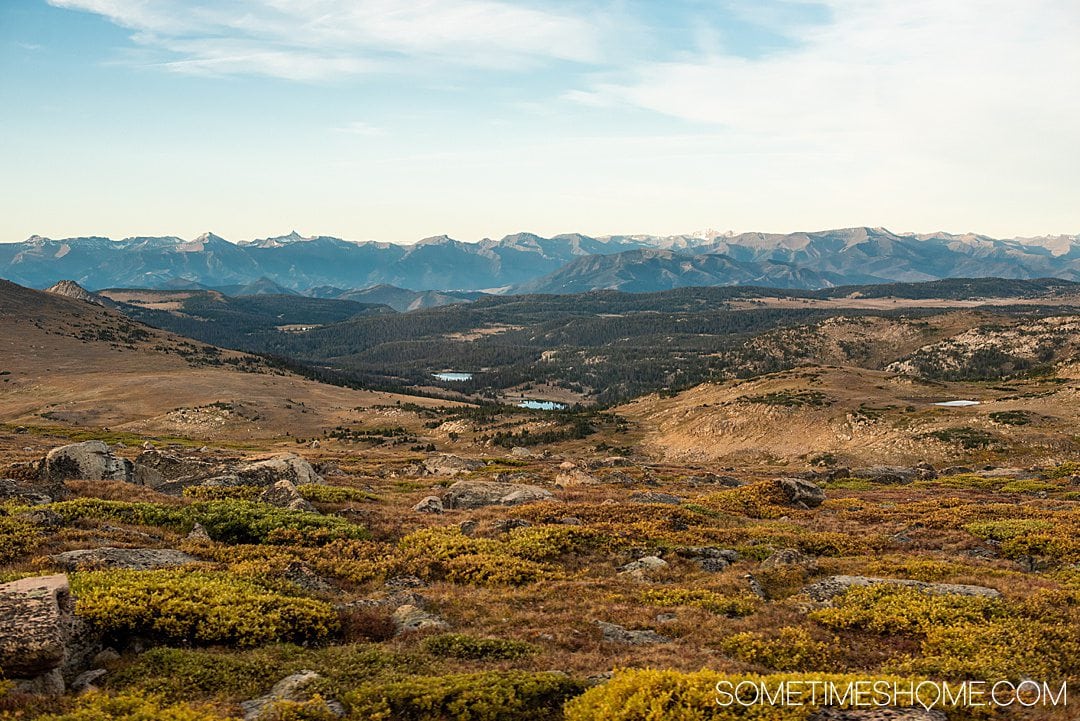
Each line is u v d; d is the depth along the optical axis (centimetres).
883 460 13862
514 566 2894
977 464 12656
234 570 2483
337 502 4447
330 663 1706
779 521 4588
